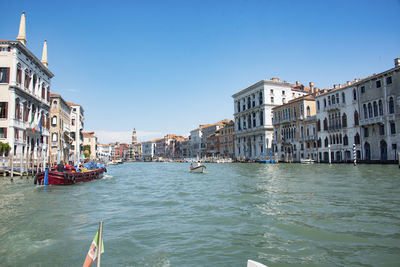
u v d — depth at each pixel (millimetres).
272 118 71125
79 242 7160
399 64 37594
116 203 12727
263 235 7441
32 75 34156
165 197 14438
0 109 28984
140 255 6223
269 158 67000
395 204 10992
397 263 5621
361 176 22094
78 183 21859
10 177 25125
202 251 6410
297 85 78875
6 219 9516
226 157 91500
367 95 41000
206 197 13906
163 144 166375
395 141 36688
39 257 6191
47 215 10156
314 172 28219
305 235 7367
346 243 6746
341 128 45781
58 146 45656
